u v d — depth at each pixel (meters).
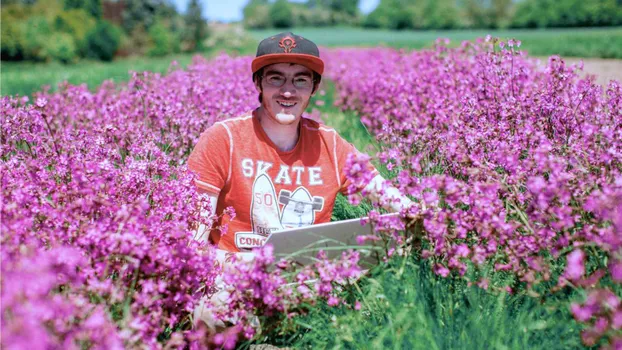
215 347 2.67
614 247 2.23
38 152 3.75
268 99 2.90
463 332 2.42
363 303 2.72
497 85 4.48
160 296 2.31
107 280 2.15
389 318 2.48
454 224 2.81
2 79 13.09
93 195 2.51
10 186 2.62
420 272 2.74
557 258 2.74
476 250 2.48
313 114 7.01
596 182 2.64
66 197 2.58
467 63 5.79
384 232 2.61
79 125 5.21
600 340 2.25
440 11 126.75
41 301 1.69
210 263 2.54
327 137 3.12
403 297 2.54
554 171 2.45
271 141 3.00
